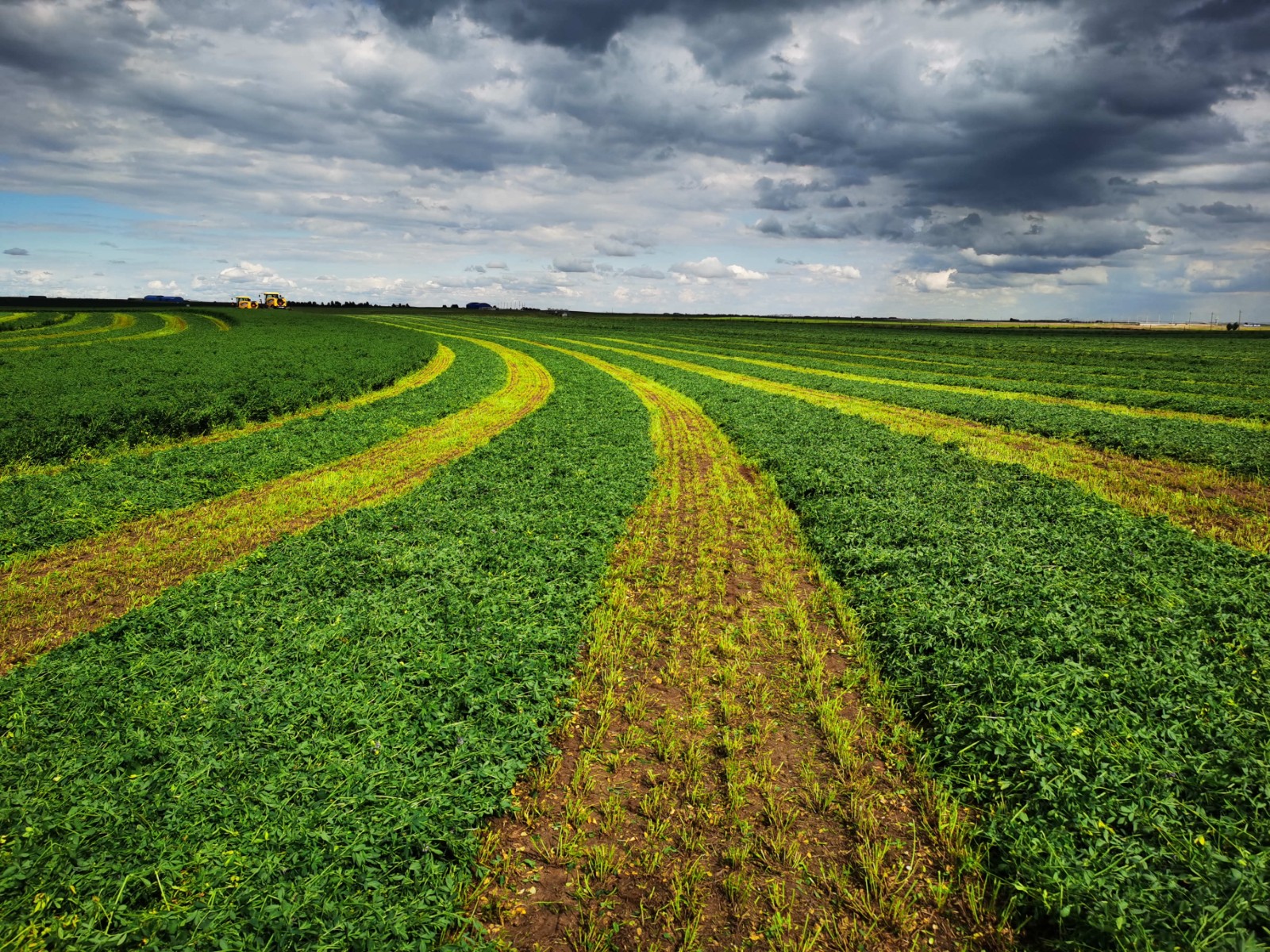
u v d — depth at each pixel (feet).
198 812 19.53
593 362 209.15
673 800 22.02
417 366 173.47
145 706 24.82
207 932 15.76
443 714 24.80
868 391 134.00
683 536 48.83
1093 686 25.75
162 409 88.79
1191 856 17.71
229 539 48.55
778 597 37.45
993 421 96.58
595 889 18.58
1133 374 167.73
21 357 158.30
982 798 21.30
